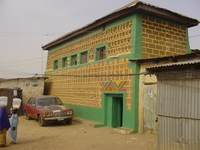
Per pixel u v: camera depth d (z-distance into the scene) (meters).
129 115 10.23
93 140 8.54
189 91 5.52
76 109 15.10
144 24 10.61
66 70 16.97
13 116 8.16
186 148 5.47
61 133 10.16
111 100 12.01
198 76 5.37
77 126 12.09
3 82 20.62
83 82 14.46
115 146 7.62
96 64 13.05
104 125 12.06
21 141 8.59
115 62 11.41
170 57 8.30
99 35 13.02
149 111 9.57
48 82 20.30
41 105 12.98
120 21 11.33
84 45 14.64
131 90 10.22
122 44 11.07
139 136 9.18
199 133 5.25
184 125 5.55
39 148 7.57
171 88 5.89
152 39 10.78
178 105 5.69
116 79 11.25
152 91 9.47
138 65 10.13
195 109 5.36
